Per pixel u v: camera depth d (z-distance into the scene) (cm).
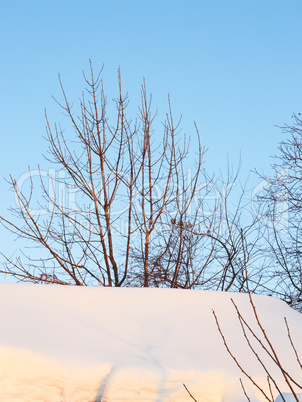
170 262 1315
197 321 636
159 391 495
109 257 1291
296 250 1273
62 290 676
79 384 491
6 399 480
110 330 584
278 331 645
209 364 529
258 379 518
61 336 552
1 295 640
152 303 668
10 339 522
